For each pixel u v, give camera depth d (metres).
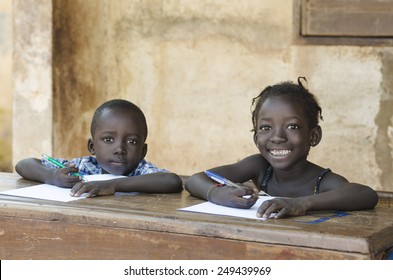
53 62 5.35
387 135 5.03
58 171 3.06
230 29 5.27
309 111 2.94
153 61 5.44
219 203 2.68
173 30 5.38
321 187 2.98
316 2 5.06
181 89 5.41
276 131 2.87
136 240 2.47
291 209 2.50
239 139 5.32
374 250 2.22
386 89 5.00
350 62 5.05
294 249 2.27
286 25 5.14
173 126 5.45
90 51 5.46
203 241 2.38
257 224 2.36
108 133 3.25
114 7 5.46
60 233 2.58
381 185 5.08
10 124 8.99
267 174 3.16
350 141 5.11
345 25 5.00
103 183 2.91
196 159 5.42
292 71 5.16
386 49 4.97
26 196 2.83
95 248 2.53
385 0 4.92
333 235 2.23
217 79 5.32
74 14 5.39
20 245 2.63
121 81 5.50
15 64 5.41
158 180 2.99
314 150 5.18
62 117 5.41
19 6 5.36
